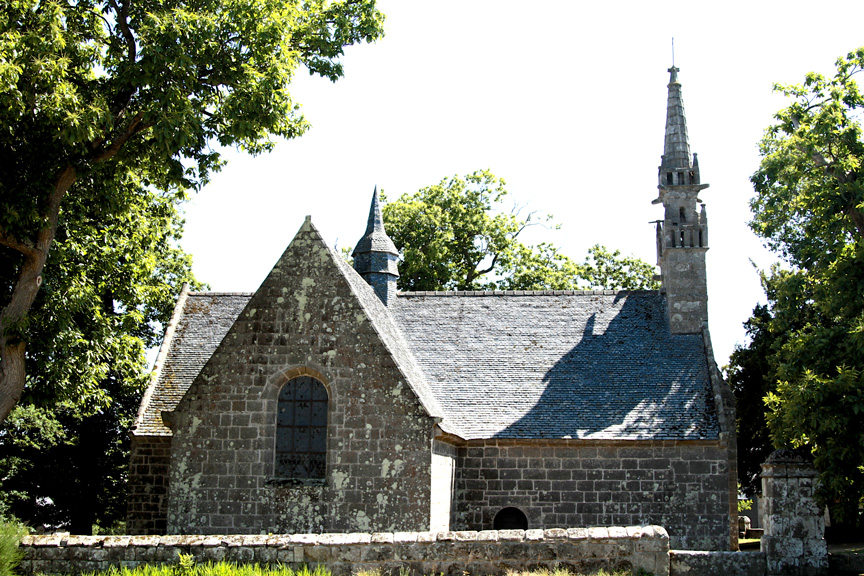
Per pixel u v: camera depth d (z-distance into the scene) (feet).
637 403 88.63
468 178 173.47
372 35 78.38
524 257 169.37
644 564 53.36
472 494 85.25
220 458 73.61
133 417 117.60
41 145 66.33
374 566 53.98
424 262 155.84
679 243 100.17
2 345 66.69
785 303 95.35
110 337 82.79
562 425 86.22
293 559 54.34
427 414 72.49
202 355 97.76
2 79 56.13
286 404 74.84
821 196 81.05
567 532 54.29
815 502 57.72
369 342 74.33
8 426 104.63
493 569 53.52
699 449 84.17
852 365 68.69
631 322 99.81
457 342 98.43
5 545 53.57
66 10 67.56
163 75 65.87
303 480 72.79
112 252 83.87
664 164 103.24
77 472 115.55
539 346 97.30
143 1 68.28
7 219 63.41
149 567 52.21
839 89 81.92
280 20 68.69
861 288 73.20
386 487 71.77
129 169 76.84
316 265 76.13
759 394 134.31
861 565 56.85
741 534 138.41
